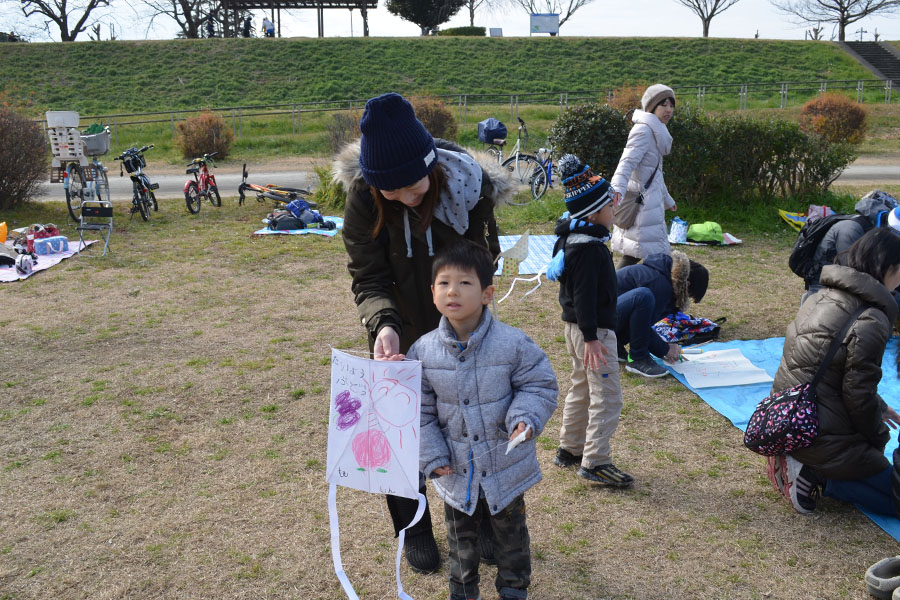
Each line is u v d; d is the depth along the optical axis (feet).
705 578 10.30
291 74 133.28
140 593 10.02
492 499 8.43
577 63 144.46
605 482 12.69
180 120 99.66
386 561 10.72
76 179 40.29
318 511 12.07
